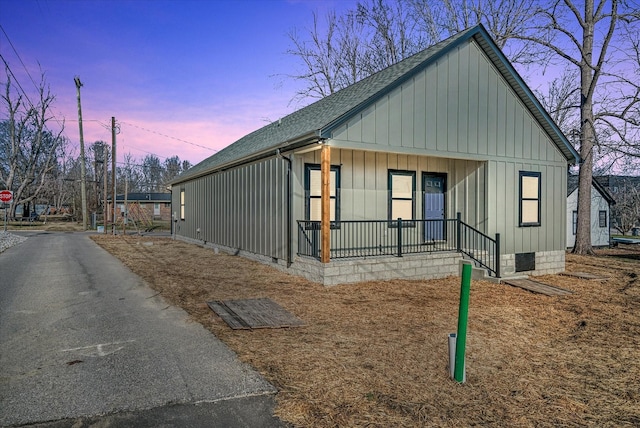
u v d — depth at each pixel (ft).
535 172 38.47
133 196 172.24
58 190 193.06
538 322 21.39
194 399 11.54
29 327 18.43
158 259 41.52
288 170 32.58
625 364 15.58
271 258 35.70
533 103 37.01
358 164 35.09
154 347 15.81
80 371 13.47
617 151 55.16
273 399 11.66
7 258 43.21
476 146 34.94
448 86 33.45
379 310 22.29
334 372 13.66
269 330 18.29
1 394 11.76
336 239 33.91
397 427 10.43
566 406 12.03
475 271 33.27
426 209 38.40
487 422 10.91
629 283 33.63
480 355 16.02
